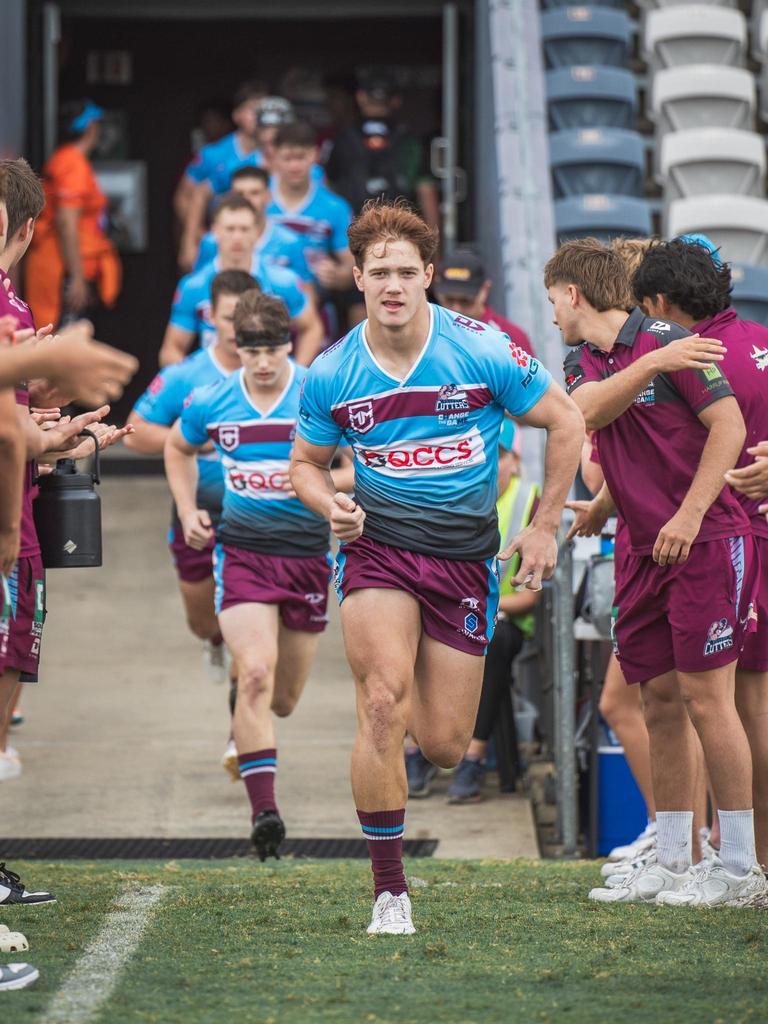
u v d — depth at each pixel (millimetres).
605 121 43562
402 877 14414
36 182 14469
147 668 33750
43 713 30859
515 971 12625
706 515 15586
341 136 49125
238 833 24641
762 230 38062
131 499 47969
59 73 55531
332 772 27812
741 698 16734
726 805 15891
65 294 48281
